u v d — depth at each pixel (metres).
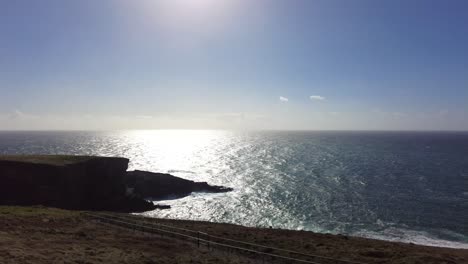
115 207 72.81
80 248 25.25
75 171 69.75
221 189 88.62
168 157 181.62
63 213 44.22
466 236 52.94
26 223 32.72
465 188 90.00
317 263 25.67
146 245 28.84
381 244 38.22
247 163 146.00
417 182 98.44
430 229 56.47
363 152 194.62
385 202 74.50
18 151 196.12
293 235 40.56
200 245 30.52
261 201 76.12
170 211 70.62
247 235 38.56
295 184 94.75
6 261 19.06
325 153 187.75
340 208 69.81
